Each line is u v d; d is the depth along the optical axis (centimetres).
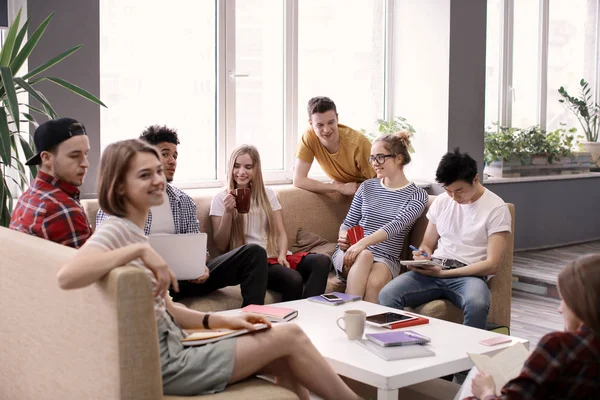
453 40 491
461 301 338
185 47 437
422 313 342
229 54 451
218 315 228
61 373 210
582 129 734
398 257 391
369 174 434
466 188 349
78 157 254
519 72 662
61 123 253
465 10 495
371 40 521
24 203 253
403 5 519
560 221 679
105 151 206
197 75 443
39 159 257
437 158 501
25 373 231
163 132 339
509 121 654
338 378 217
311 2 491
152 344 186
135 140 208
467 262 351
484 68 510
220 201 371
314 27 494
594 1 723
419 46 510
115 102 414
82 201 343
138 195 203
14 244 233
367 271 366
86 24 363
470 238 354
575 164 695
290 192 414
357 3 512
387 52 525
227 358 207
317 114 416
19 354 234
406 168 523
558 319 464
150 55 424
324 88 502
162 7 426
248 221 371
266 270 335
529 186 645
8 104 304
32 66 350
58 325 210
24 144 305
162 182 206
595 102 736
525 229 647
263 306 297
